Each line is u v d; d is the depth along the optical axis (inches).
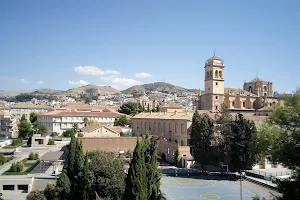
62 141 6122.1
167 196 2783.0
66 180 2357.3
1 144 5620.1
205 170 3937.0
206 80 6092.5
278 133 1839.3
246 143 3496.6
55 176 3255.4
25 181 2787.9
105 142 4576.8
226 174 3737.7
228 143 3735.2
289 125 1647.4
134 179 1574.8
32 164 4047.7
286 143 1519.4
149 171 1637.6
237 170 3587.6
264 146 2014.0
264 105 6240.2
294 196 1270.9
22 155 4766.2
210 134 3811.5
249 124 3565.5
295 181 1314.0
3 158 4116.6
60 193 2303.2
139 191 1565.0
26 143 6161.4
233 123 3622.0
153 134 5762.8
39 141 5679.1
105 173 1984.5
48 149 5270.7
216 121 4020.7
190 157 4175.7
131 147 4660.4
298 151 1407.5
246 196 2775.6
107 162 2058.3
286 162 1471.5
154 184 1646.2
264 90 7066.9
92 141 4532.5
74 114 7824.8
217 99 5984.3
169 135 5231.3
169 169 4003.4
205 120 3828.7
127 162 3818.9
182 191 2967.5
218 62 6038.4
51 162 3710.6
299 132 1514.5
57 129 7637.8
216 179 3499.0
